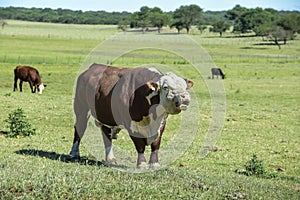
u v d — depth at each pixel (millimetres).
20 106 22188
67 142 14906
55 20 198625
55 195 7664
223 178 10359
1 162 9836
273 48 104000
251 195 8805
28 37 108750
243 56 74000
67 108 22156
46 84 34656
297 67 57656
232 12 186750
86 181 8469
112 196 7863
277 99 31453
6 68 44438
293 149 16375
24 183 7988
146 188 8328
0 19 166625
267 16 150500
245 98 31281
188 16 140750
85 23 191625
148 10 77125
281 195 9297
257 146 16484
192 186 8930
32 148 13156
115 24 188000
